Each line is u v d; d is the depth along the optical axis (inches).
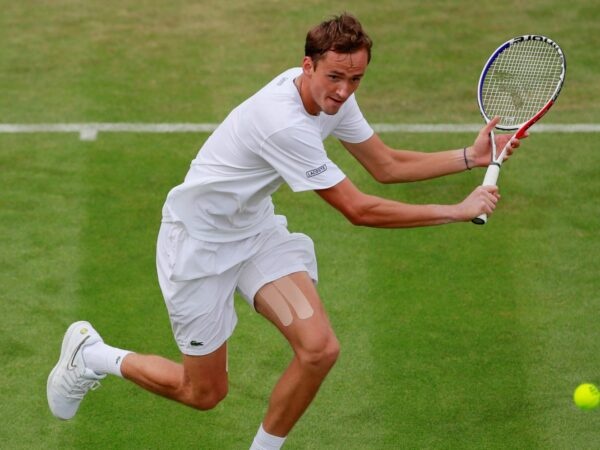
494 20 1614.2
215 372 784.9
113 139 1309.1
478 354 939.3
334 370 922.1
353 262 1079.0
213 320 762.8
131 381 831.7
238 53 1521.9
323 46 673.0
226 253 757.3
